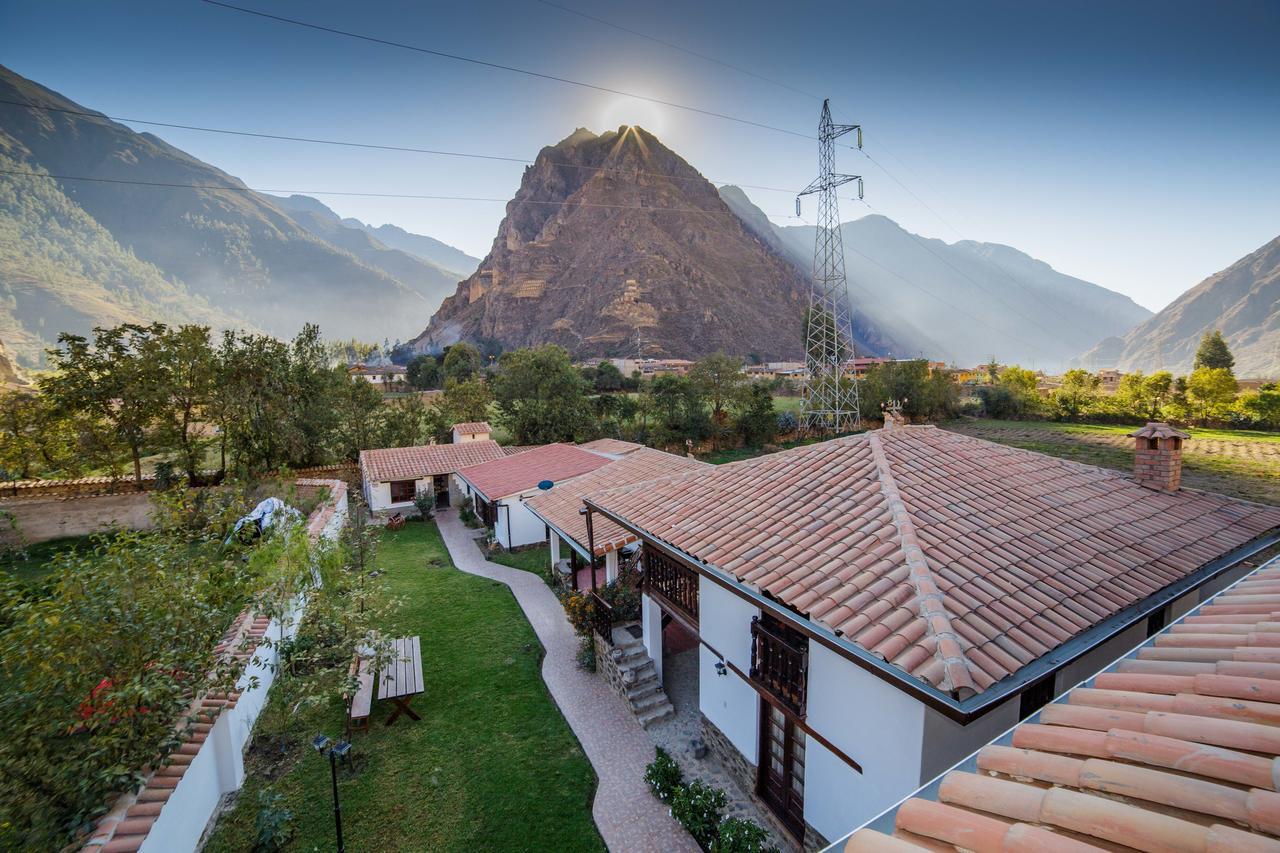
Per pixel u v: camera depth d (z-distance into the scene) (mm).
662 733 10414
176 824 7062
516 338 194875
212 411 26234
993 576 6367
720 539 8320
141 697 6484
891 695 6055
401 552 21844
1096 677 3898
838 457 9688
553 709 11211
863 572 6465
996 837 2527
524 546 21562
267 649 11188
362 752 9867
